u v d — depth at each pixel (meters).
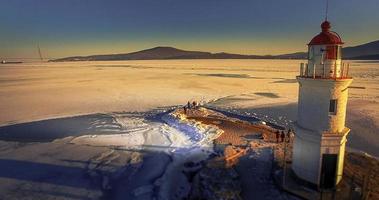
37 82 74.25
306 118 13.01
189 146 20.19
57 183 15.80
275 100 42.25
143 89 57.03
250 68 141.75
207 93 50.66
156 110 35.16
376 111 33.12
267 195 12.95
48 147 21.84
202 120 27.25
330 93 12.13
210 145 19.86
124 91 54.25
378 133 24.75
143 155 19.56
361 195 12.10
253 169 15.59
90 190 14.98
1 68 166.88
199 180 14.49
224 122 26.23
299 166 13.55
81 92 53.53
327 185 12.95
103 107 38.31
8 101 43.94
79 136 24.48
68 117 32.06
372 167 15.27
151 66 179.50
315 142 12.70
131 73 109.44
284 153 16.55
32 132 26.08
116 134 24.77
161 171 16.70
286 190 13.10
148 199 13.78
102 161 18.77
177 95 48.50
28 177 16.59
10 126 28.25
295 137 13.84
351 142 22.41
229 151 18.17
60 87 62.09
